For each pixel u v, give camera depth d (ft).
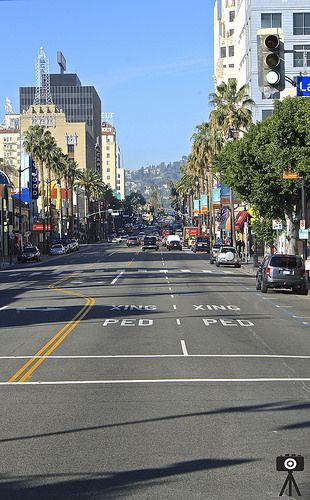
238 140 157.38
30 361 52.11
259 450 27.89
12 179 439.22
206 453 27.50
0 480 24.48
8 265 238.89
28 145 343.05
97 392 40.29
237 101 232.32
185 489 23.22
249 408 35.73
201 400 37.73
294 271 116.57
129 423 32.68
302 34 245.65
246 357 53.26
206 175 352.90
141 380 43.93
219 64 430.61
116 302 102.63
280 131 127.54
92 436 30.37
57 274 180.04
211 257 223.71
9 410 35.78
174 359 52.34
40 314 87.81
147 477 24.58
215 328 72.38
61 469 25.66
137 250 354.54
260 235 172.24
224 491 22.95
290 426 31.91
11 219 272.92
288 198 145.07
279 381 43.42
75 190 536.83
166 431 31.14
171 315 85.20
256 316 84.38
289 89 203.82
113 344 60.70
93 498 22.50
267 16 249.55
